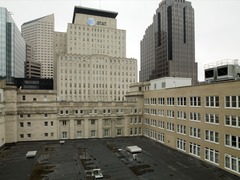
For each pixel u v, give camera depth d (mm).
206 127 39156
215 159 36969
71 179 31266
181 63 186750
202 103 40312
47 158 42000
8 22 151375
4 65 145500
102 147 51281
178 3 189375
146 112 65375
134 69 149750
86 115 61688
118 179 31141
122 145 53500
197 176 32156
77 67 137375
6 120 54281
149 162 39156
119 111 65188
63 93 134250
